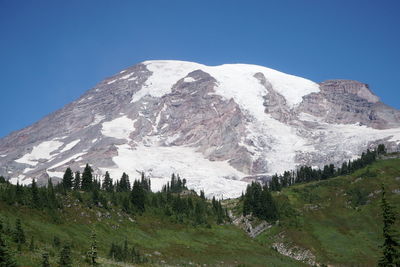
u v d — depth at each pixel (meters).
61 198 172.75
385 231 76.00
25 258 100.25
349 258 185.00
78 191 191.75
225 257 173.25
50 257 107.88
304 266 179.50
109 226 172.25
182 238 186.25
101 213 177.75
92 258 117.38
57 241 129.75
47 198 163.38
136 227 183.00
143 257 144.38
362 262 180.62
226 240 194.62
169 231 190.25
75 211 169.12
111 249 138.00
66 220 159.50
